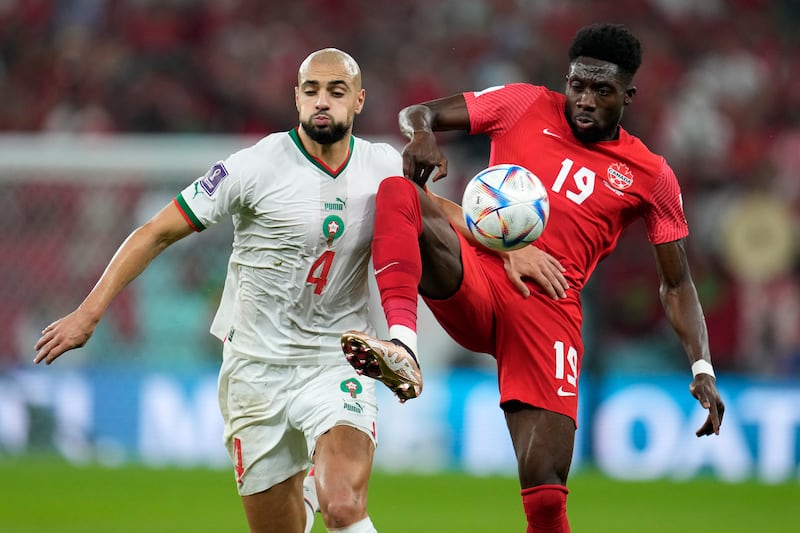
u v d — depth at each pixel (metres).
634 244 50.34
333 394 18.97
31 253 46.84
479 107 20.95
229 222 45.50
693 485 40.44
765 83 61.53
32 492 36.56
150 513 33.41
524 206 19.25
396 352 17.61
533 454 19.91
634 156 20.72
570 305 20.66
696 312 21.06
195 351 45.16
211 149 48.09
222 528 31.27
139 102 57.94
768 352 48.19
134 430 42.84
